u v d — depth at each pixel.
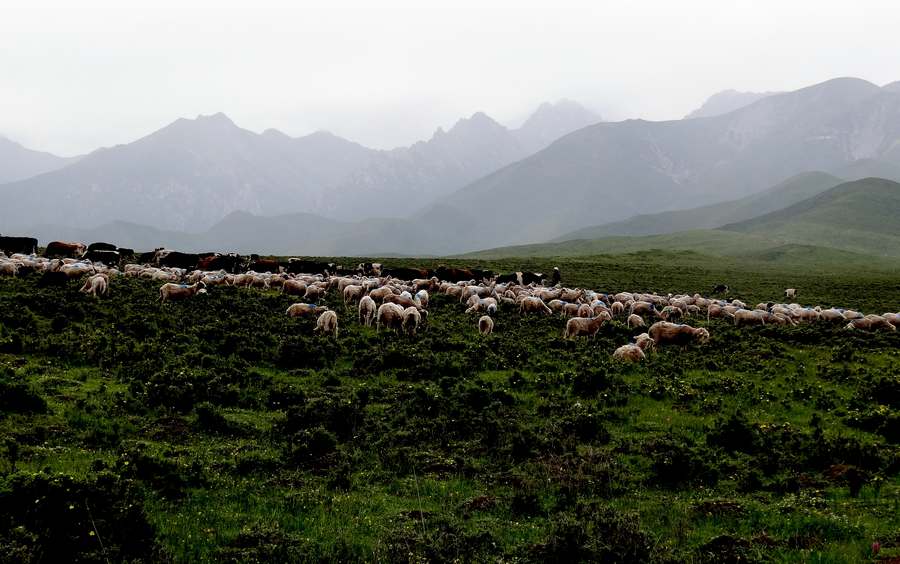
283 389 18.38
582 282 68.44
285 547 9.88
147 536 9.48
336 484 12.95
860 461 14.41
